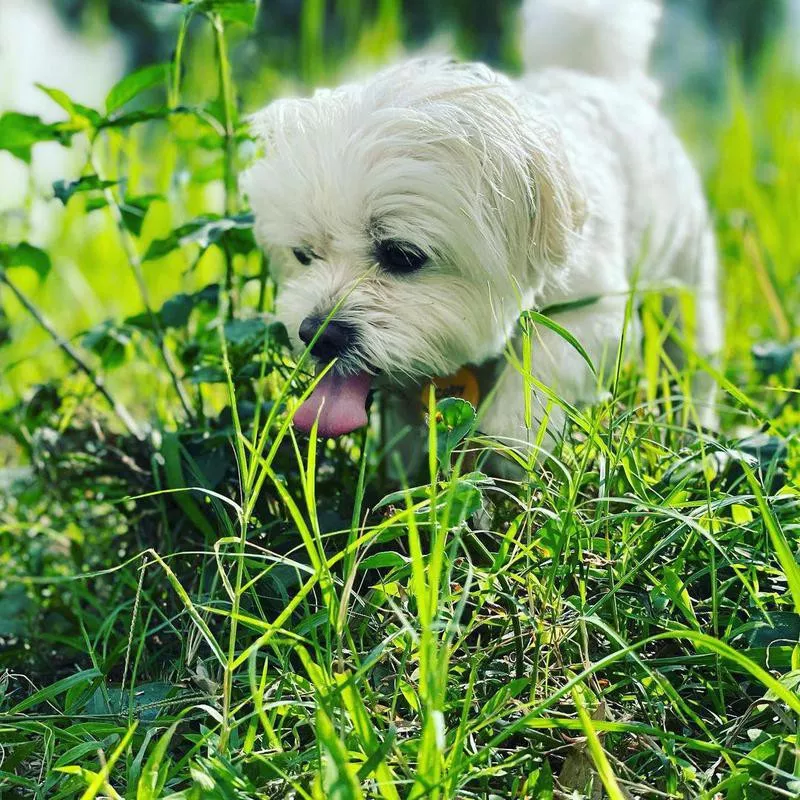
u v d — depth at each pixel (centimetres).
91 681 76
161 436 86
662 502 77
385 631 75
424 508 75
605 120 100
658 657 75
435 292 85
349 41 159
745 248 116
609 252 92
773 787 68
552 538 75
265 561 79
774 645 74
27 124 87
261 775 70
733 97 145
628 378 93
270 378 87
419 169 83
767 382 98
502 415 87
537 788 70
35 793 71
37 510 92
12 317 117
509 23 198
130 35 182
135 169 100
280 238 87
